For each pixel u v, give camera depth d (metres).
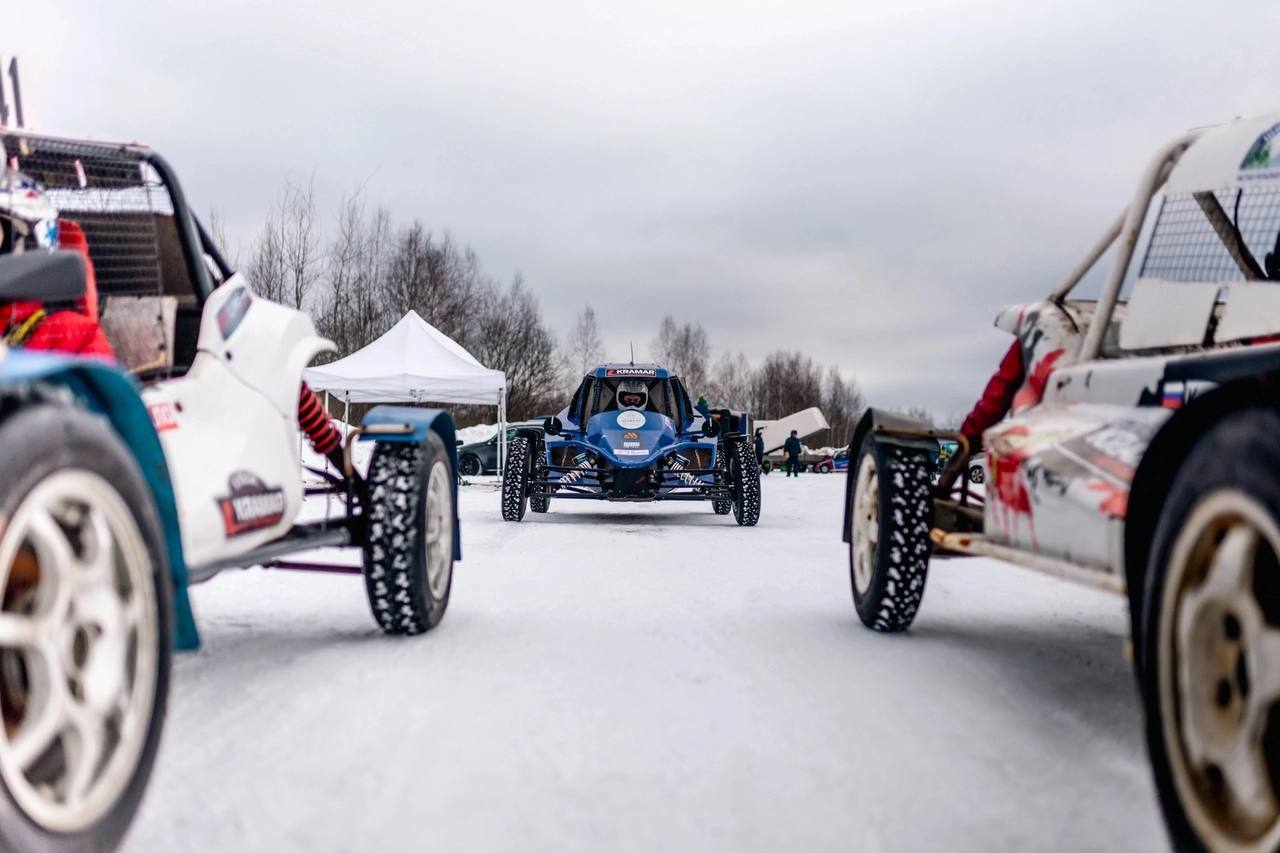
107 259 3.43
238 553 3.26
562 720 2.90
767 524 11.55
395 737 2.73
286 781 2.37
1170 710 1.82
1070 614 5.12
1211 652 1.74
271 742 2.68
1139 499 2.03
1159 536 1.88
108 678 1.84
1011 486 3.18
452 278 47.22
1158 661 1.86
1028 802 2.25
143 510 2.02
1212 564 1.72
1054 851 1.98
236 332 3.49
